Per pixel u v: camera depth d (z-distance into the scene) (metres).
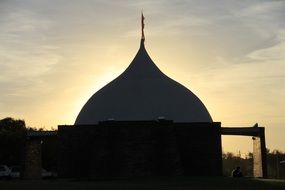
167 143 38.22
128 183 29.95
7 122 80.06
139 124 38.38
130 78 44.41
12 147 67.19
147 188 26.25
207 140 40.66
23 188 26.88
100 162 37.84
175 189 25.84
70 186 27.56
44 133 45.25
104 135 38.16
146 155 38.00
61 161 40.94
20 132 69.31
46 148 71.12
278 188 27.03
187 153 40.53
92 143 40.59
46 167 71.00
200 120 42.91
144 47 46.84
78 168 40.72
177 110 42.31
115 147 37.97
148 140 38.19
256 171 44.69
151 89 43.22
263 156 42.66
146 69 45.00
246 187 27.47
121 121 38.38
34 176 45.78
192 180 31.20
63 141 41.16
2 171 49.84
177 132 40.72
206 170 40.28
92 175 37.84
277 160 73.81
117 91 43.59
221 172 40.25
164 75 45.09
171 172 37.78
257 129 43.22
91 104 44.38
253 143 46.12
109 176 37.53
